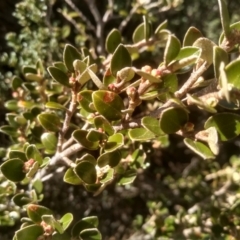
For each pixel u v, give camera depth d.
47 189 0.39
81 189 0.43
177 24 0.50
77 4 0.49
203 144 0.16
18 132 0.27
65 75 0.21
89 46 0.44
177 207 0.43
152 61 0.44
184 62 0.16
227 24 0.15
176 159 0.53
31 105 0.28
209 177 0.43
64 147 0.23
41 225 0.18
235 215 0.29
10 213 0.27
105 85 0.18
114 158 0.18
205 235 0.33
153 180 0.49
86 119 0.21
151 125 0.16
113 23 0.49
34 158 0.20
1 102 0.35
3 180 0.25
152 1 0.48
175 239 0.34
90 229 0.19
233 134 0.16
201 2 0.52
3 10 0.45
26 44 0.35
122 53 0.18
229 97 0.13
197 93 0.16
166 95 0.17
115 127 0.18
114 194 0.47
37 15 0.34
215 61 0.14
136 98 0.17
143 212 0.49
